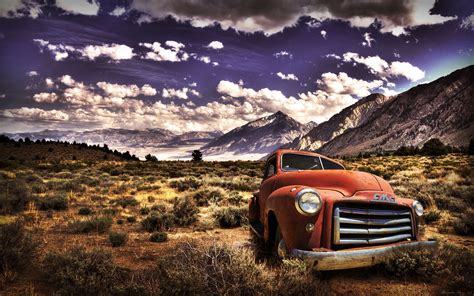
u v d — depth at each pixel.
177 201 10.35
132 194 16.88
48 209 11.30
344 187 4.55
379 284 4.26
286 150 6.31
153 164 53.78
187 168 43.38
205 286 3.72
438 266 4.32
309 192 4.21
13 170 34.41
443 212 10.45
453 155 69.06
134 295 3.78
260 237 5.57
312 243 4.09
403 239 4.55
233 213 9.38
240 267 3.81
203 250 4.20
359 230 4.19
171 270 4.04
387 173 27.95
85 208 10.78
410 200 4.81
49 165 42.97
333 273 4.61
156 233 7.21
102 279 4.25
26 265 4.97
